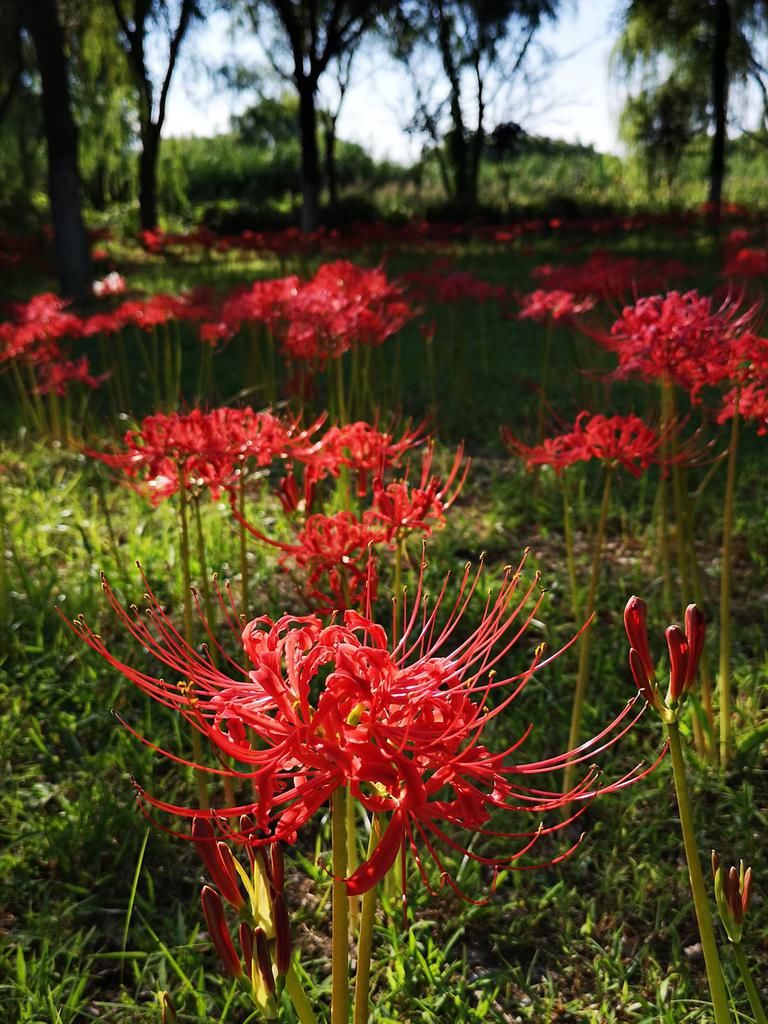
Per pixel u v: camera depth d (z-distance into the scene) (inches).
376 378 339.6
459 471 272.2
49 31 533.0
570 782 135.9
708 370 129.0
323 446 112.8
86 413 320.5
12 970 109.4
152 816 133.8
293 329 193.9
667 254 750.5
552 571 207.3
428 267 645.3
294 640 52.2
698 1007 105.1
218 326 254.5
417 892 120.3
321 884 123.8
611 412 313.7
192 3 1010.1
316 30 888.9
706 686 144.4
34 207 1064.2
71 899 121.8
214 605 186.7
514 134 1130.7
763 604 191.5
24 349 286.5
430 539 218.1
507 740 151.6
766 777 142.0
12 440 304.7
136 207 1272.1
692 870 70.9
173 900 123.6
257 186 1888.5
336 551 102.3
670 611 183.9
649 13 989.2
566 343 428.5
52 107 541.6
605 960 111.0
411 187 1734.7
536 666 58.2
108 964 114.0
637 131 1151.0
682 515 145.6
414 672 54.0
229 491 115.2
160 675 166.7
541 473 257.8
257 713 50.8
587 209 1237.1
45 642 178.7
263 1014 58.7
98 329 286.2
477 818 51.2
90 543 216.2
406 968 108.7
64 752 151.2
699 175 1610.5
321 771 49.9
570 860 128.7
